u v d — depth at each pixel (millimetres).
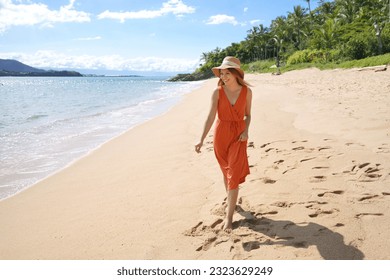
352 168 4180
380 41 35844
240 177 3133
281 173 4305
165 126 9672
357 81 18547
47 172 5703
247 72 69688
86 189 4629
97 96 29172
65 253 2920
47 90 48250
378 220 2943
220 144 3207
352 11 48844
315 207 3271
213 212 3418
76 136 8961
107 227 3340
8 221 3707
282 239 2773
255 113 9617
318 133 6352
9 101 25125
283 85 22219
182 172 4961
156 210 3635
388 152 4688
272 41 81875
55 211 3908
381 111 7867
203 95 22547
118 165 5777
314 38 53281
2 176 5516
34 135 9227
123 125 10703
